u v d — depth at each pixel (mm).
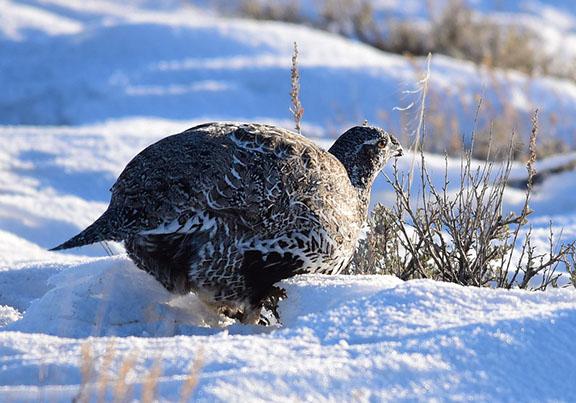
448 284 9430
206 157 10148
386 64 28953
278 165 10320
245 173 10172
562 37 39906
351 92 26984
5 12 35750
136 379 7461
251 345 8125
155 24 32219
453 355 7957
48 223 16859
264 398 7195
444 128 24609
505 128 24531
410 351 7988
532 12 44875
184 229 10039
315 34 33125
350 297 9750
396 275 12227
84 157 20250
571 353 8172
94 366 7664
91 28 32781
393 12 41812
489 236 11883
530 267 12094
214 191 10039
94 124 26266
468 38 37250
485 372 7824
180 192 9992
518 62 34625
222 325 10789
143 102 27188
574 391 7812
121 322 10250
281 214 10281
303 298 9984
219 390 7172
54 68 30688
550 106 26969
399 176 19078
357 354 7934
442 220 12328
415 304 9031
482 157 23703
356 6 40344
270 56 30797
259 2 41875
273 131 10695
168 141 10383
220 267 10266
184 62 30078
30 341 8336
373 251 12180
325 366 7609
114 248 14938
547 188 19531
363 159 12227
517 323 8391
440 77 27812
